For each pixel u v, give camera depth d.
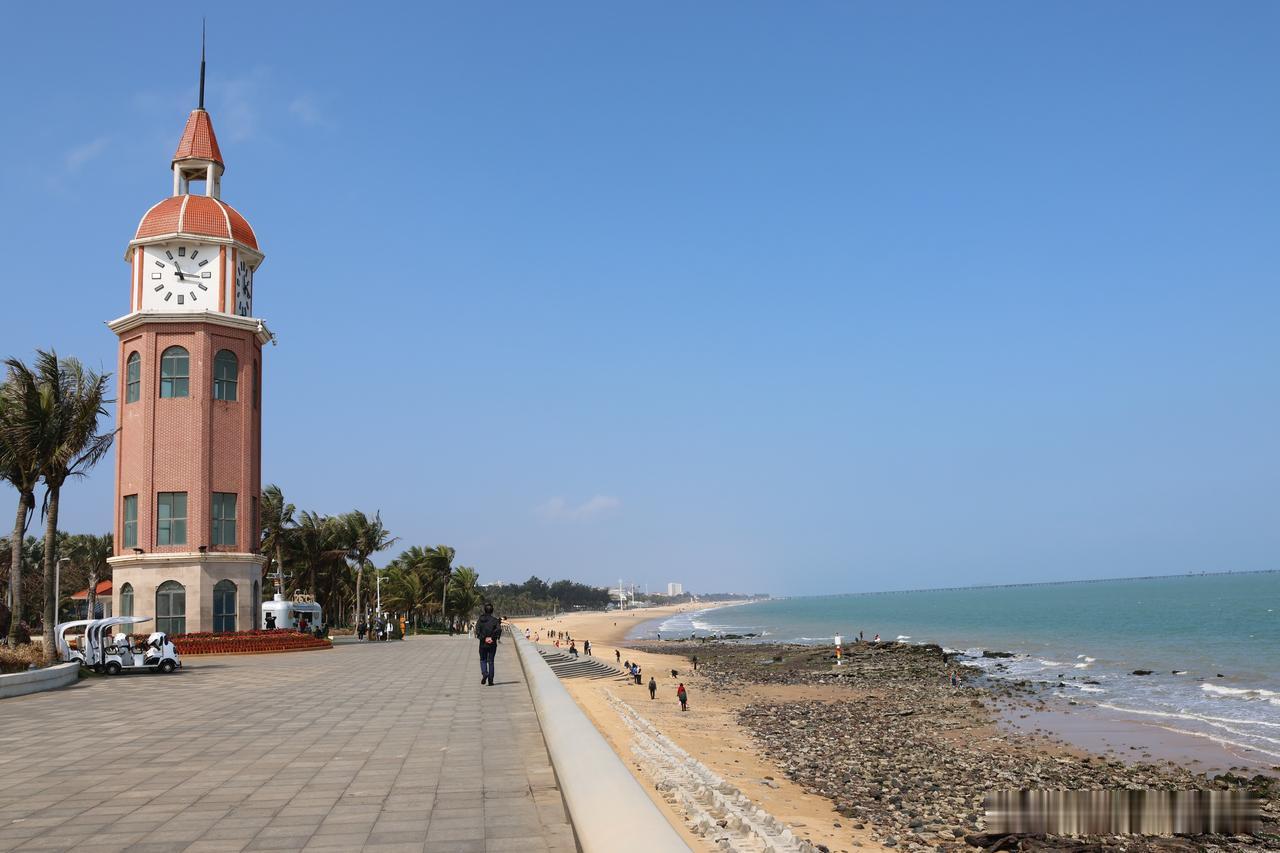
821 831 24.47
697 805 22.16
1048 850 22.73
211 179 49.06
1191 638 99.12
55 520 28.12
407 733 13.37
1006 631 127.44
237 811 8.39
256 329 46.53
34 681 21.56
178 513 44.09
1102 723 45.91
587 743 5.72
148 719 15.62
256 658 37.03
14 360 27.62
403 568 122.62
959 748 39.78
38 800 8.95
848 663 83.06
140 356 45.09
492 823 7.82
